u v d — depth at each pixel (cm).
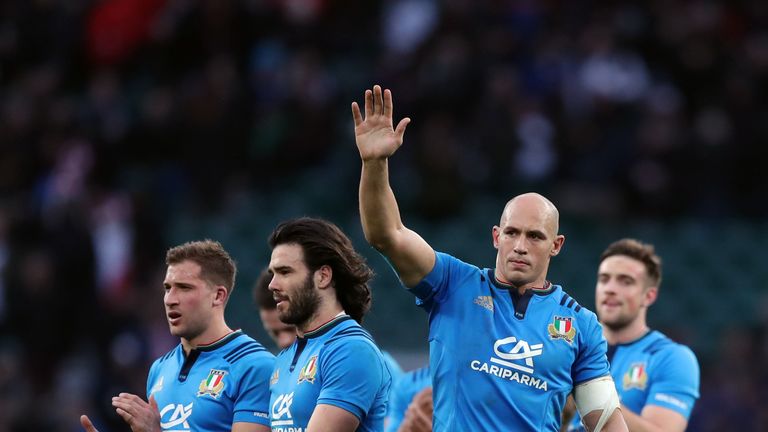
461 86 5766
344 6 6525
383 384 2258
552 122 5778
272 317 2681
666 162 5734
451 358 2216
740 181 5862
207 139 5703
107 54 6366
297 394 2234
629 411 2669
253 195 5722
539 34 6134
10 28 6412
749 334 5209
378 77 5978
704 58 6150
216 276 2380
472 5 6103
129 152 5825
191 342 2388
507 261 2225
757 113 5994
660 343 2830
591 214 5641
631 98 5988
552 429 2219
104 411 4869
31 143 5844
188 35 6203
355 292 2294
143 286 5256
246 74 6081
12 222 5406
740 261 5709
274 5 6194
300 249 2256
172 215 5634
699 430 4769
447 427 2200
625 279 2827
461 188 5472
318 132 5781
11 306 5178
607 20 6253
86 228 5275
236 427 2303
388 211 2170
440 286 2253
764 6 6594
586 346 2250
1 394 4944
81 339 5131
